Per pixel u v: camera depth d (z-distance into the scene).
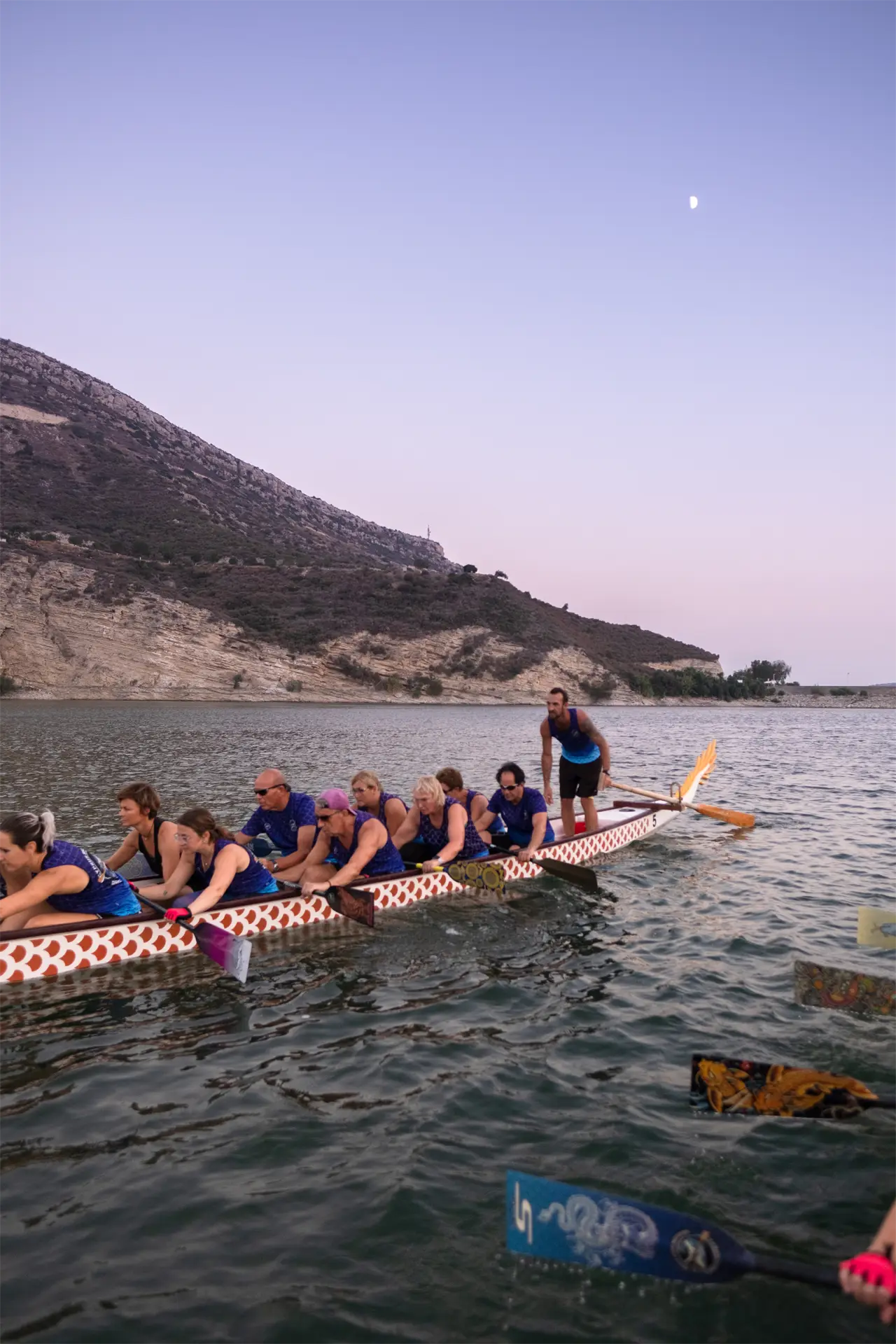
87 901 6.95
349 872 8.05
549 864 9.28
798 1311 3.25
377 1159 4.22
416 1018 6.06
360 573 110.44
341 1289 3.33
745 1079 3.94
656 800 13.74
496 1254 3.54
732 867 11.12
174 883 7.56
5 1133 4.50
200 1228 3.69
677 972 7.05
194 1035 5.76
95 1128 4.54
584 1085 5.02
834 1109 3.81
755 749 37.19
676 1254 2.95
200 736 36.19
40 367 176.38
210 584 99.44
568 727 11.56
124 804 7.85
